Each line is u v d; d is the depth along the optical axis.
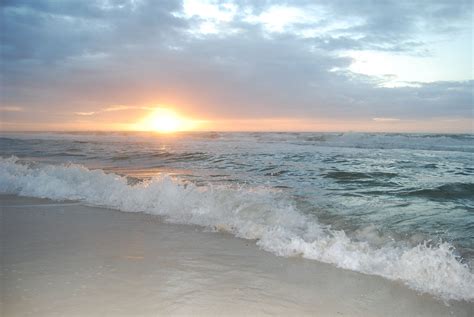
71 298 2.54
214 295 2.69
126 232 4.39
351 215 5.00
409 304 2.65
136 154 14.70
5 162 9.70
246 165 11.07
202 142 25.05
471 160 12.48
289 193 6.41
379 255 3.49
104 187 6.91
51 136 34.22
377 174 8.93
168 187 6.11
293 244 3.79
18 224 4.73
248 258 3.51
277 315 2.43
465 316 2.49
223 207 5.31
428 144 19.95
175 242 4.00
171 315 2.36
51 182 7.34
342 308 2.56
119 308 2.42
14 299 2.51
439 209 5.39
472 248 3.72
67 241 3.96
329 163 11.54
